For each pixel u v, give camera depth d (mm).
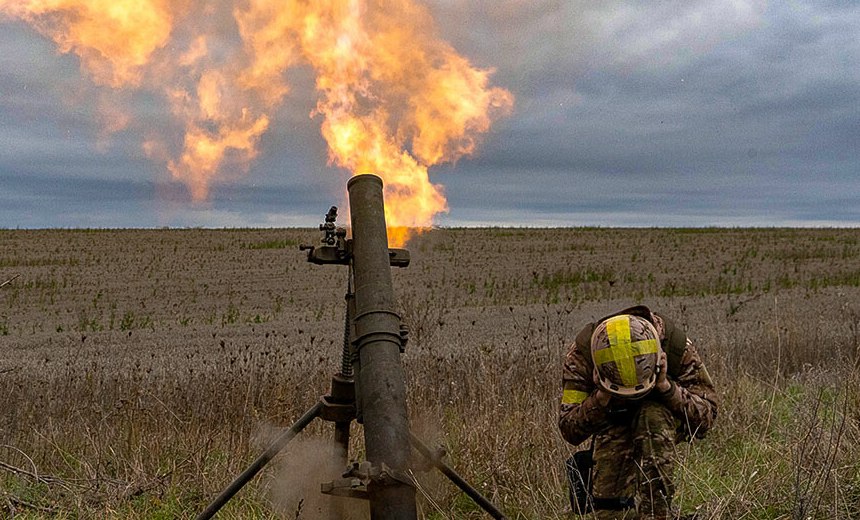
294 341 15312
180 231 50719
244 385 7719
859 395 6227
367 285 3564
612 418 3744
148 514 5230
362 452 6148
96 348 14828
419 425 6746
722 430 6363
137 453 6086
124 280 29047
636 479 3564
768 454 5336
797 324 13070
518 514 4859
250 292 26438
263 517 5098
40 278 29109
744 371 8867
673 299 23891
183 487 5531
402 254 3891
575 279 30469
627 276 31312
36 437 6750
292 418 7180
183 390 8445
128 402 7008
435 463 3912
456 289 27625
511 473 5109
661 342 3822
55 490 5652
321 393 8148
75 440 6879
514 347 11758
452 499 5176
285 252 38844
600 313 19828
